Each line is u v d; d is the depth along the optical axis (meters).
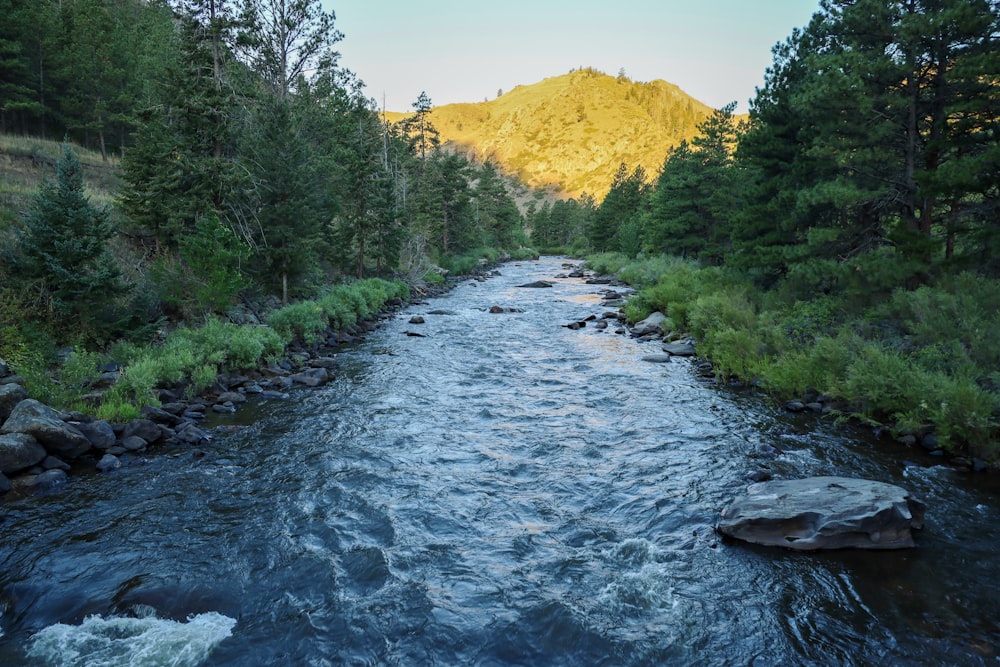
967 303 13.83
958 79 14.29
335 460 10.74
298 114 37.34
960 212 16.38
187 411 13.19
